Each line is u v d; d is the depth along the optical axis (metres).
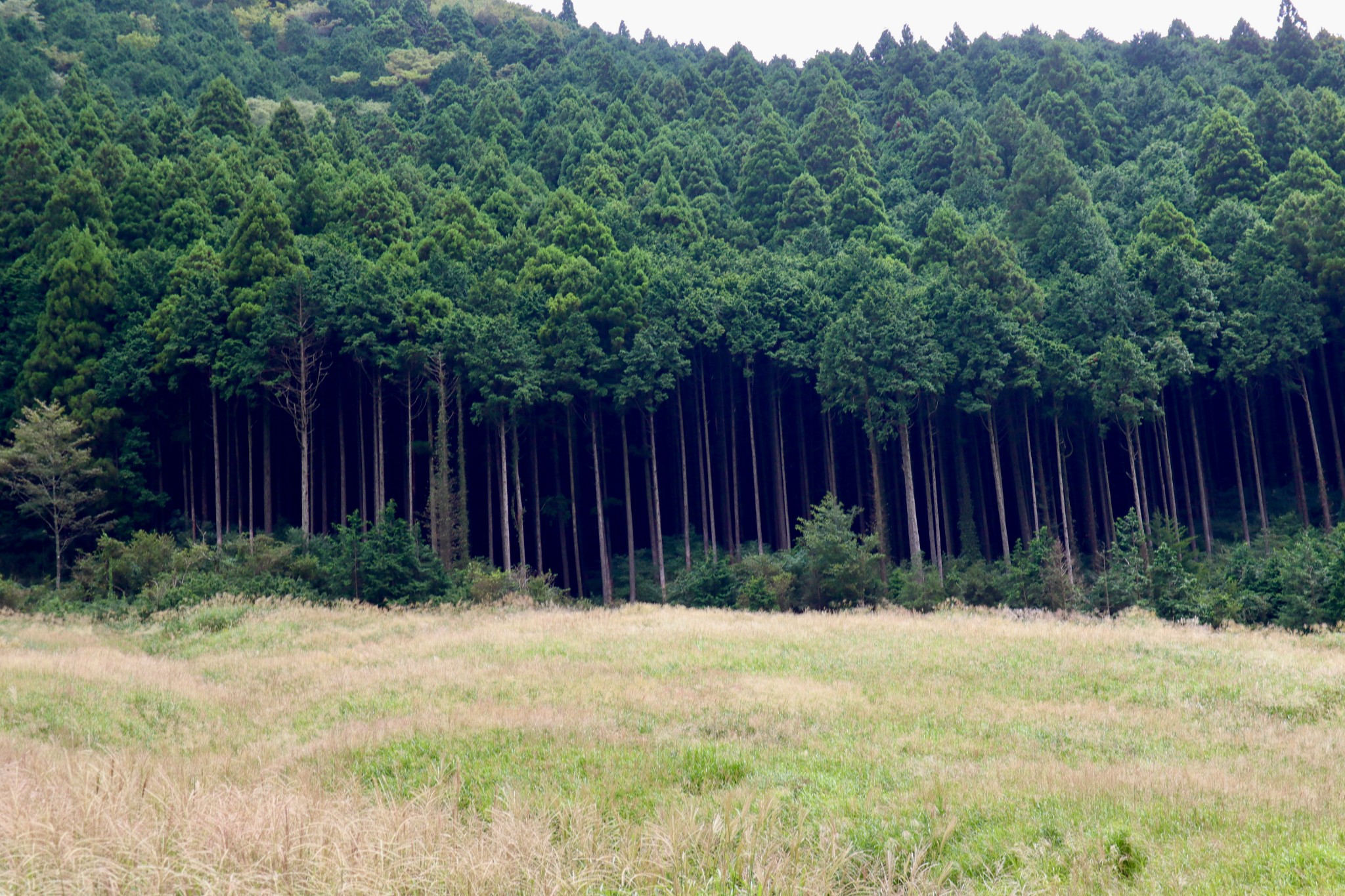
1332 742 17.77
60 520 49.81
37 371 53.69
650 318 57.97
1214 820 12.41
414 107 119.75
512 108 110.31
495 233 70.62
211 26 152.38
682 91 115.88
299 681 26.67
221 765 16.59
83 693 24.39
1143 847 11.39
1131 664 26.08
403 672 26.38
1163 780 14.37
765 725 19.44
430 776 15.59
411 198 79.50
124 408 54.41
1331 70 103.69
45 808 11.23
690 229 76.44
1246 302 58.47
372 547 44.62
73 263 54.91
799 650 28.69
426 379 55.41
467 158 94.19
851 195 79.69
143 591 42.44
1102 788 14.06
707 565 48.22
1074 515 62.56
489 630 33.88
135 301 55.56
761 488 66.44
